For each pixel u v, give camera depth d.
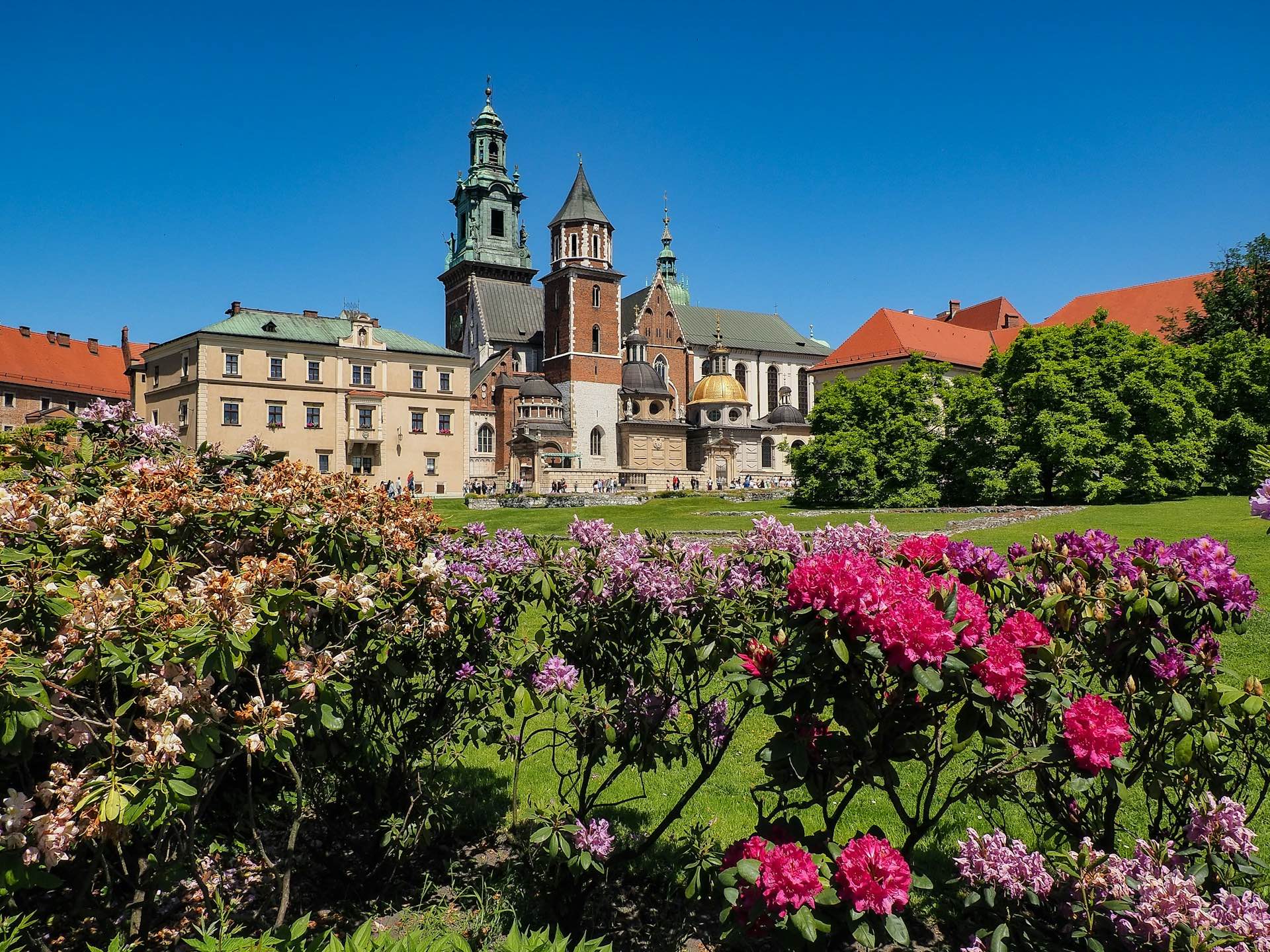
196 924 4.66
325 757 5.54
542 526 40.06
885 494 47.38
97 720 4.05
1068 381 41.19
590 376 85.38
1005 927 3.84
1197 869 3.80
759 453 90.38
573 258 87.94
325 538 5.06
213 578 3.92
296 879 5.75
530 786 7.43
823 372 88.56
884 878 3.67
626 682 5.42
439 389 79.19
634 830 6.39
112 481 5.73
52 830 3.38
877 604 3.76
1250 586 4.52
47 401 91.62
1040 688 4.11
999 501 42.12
